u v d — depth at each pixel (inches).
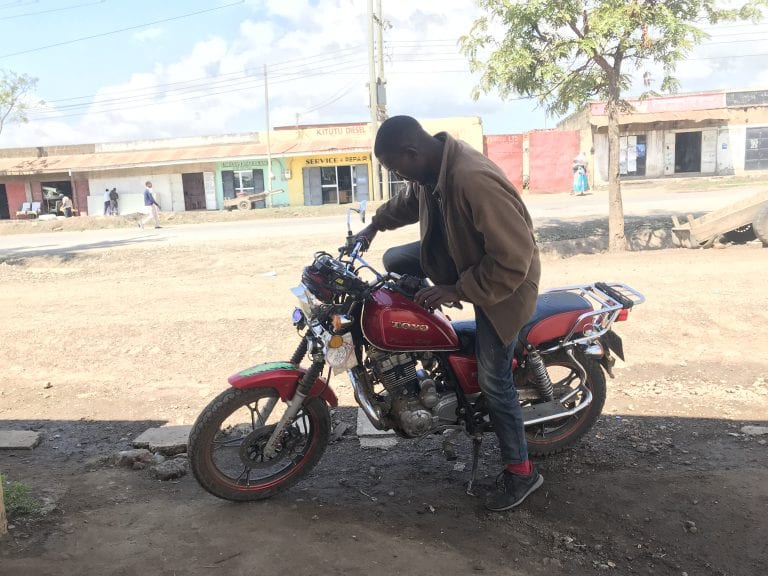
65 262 498.9
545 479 138.6
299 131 1266.0
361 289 122.1
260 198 1179.9
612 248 413.4
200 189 1277.1
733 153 1118.4
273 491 130.6
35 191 1316.4
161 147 1320.1
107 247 579.8
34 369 228.7
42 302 332.8
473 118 1163.9
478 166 111.2
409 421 124.7
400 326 122.2
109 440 166.4
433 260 128.3
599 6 345.4
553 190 1132.5
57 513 123.8
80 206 1296.8
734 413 169.3
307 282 122.6
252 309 287.4
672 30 337.7
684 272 309.4
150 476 142.5
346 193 1253.7
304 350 132.3
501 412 124.7
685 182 982.4
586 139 1119.0
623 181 1101.7
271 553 109.7
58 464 151.2
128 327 266.1
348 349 121.8
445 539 116.0
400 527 119.9
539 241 477.1
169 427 168.7
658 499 128.8
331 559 108.3
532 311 119.6
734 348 217.9
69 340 255.0
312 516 123.3
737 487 131.4
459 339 132.2
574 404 148.3
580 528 120.4
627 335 232.1
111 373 220.8
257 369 127.6
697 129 1117.7
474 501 130.0
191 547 111.4
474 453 134.6
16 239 791.1
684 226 405.7
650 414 170.6
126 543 112.5
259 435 129.5
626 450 150.7
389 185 1105.4
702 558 111.0
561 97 400.5
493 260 111.3
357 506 127.8
